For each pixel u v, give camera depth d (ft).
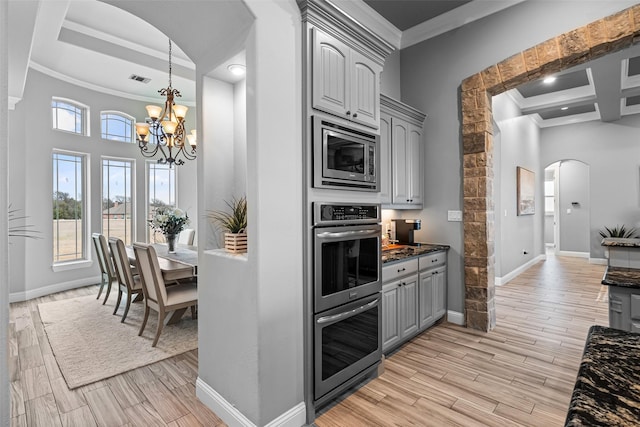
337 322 6.72
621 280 5.77
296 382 6.11
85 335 10.44
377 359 7.79
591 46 8.68
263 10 5.54
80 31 13.00
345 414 6.45
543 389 7.23
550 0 9.44
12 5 7.63
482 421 6.18
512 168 18.79
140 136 12.60
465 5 10.74
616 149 22.41
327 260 6.49
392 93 12.52
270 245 5.65
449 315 11.50
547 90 18.38
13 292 14.15
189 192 20.79
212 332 6.62
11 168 14.15
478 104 10.74
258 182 5.47
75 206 16.80
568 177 27.45
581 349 9.23
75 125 16.70
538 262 24.07
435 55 11.97
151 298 10.28
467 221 10.98
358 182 7.29
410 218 12.62
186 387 7.48
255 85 5.45
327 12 6.35
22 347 9.55
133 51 14.49
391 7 10.82
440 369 8.16
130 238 18.80
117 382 7.69
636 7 8.09
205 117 6.96
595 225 23.34
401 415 6.39
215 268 6.50
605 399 2.05
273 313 5.70
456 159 11.46
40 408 6.70
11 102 13.57
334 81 6.68
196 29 6.29
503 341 9.82
